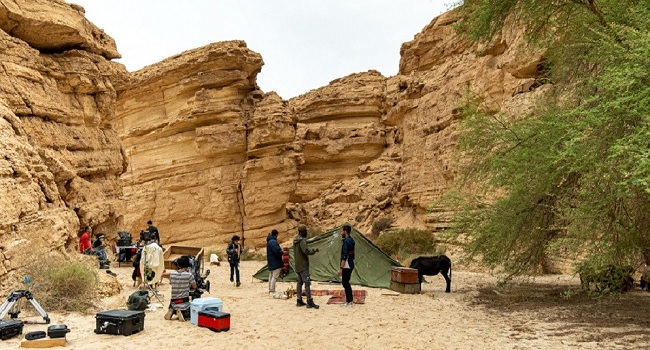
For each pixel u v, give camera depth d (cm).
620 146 620
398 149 4141
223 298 1227
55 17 1841
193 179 3775
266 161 3725
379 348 715
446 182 2722
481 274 1731
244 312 1023
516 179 1036
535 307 1023
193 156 3806
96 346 709
